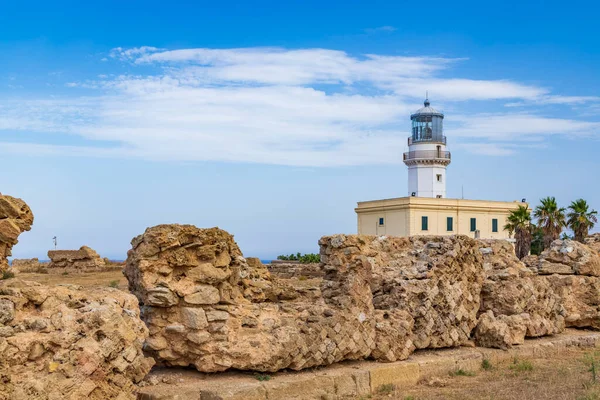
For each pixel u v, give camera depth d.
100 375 12.10
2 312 11.55
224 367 15.38
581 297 27.36
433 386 18.30
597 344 25.16
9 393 10.91
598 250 29.78
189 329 15.26
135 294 15.80
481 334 22.53
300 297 21.08
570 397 16.34
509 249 26.52
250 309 16.61
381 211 85.44
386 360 18.72
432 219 83.12
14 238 13.98
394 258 22.56
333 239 20.23
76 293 13.09
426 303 20.88
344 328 17.75
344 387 16.78
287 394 15.46
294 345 16.27
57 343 11.83
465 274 22.81
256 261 30.89
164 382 14.82
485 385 18.22
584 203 65.44
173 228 15.33
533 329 24.00
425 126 97.88
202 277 15.48
